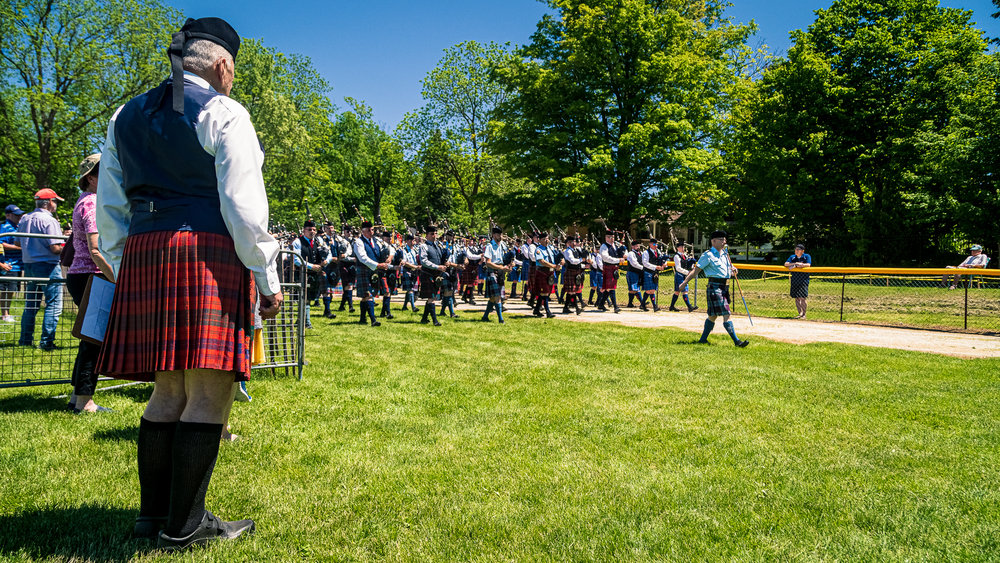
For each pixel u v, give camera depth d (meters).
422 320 9.52
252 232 1.91
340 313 11.36
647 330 9.06
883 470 3.03
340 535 2.21
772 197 28.69
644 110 27.39
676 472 2.97
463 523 2.34
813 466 3.07
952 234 26.77
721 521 2.40
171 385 2.09
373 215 52.00
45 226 6.79
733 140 29.94
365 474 2.87
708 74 27.19
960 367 5.94
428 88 38.00
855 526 2.38
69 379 4.12
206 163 1.93
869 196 29.03
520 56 30.09
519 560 2.05
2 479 2.63
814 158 27.11
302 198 38.75
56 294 5.12
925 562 2.08
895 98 26.09
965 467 3.07
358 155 50.59
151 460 2.06
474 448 3.30
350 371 5.43
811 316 12.70
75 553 1.96
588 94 28.22
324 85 42.00
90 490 2.54
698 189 27.08
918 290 17.53
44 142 24.09
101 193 2.07
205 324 1.88
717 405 4.33
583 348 6.98
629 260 14.25
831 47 28.34
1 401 4.12
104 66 24.16
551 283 11.18
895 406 4.32
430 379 5.13
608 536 2.24
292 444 3.29
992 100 22.41
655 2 29.48
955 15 27.36
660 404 4.34
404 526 2.31
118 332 1.92
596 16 26.50
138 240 1.93
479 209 40.03
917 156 25.38
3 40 22.48
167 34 25.39
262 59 35.47
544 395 4.60
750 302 15.98
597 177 26.39
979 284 16.62
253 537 2.16
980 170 22.22
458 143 38.50
